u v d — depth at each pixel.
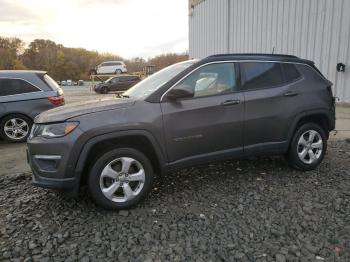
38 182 3.59
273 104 4.46
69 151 3.43
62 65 77.00
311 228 3.25
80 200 4.04
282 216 3.50
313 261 2.74
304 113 4.69
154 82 4.28
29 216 3.65
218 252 2.89
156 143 3.77
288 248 2.93
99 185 3.60
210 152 4.16
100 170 3.59
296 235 3.14
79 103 4.08
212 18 18.73
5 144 7.60
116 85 28.38
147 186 3.83
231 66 4.33
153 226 3.36
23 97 7.63
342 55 10.75
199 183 4.49
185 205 3.83
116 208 3.69
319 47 11.51
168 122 3.83
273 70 4.61
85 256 2.88
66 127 3.47
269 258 2.80
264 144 4.51
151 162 4.02
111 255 2.89
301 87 4.72
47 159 3.52
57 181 3.49
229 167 5.10
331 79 11.20
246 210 3.66
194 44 21.66
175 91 3.81
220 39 17.89
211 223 3.40
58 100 7.94
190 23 22.09
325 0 11.09
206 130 4.05
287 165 5.13
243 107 4.26
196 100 4.00
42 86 7.83
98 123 3.52
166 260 2.80
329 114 4.94
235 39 16.39
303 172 4.83
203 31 20.11
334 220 3.40
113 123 3.55
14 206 3.93
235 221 3.42
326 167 5.03
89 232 3.28
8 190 4.51
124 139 3.76
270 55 4.69
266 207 3.72
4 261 2.82
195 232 3.23
